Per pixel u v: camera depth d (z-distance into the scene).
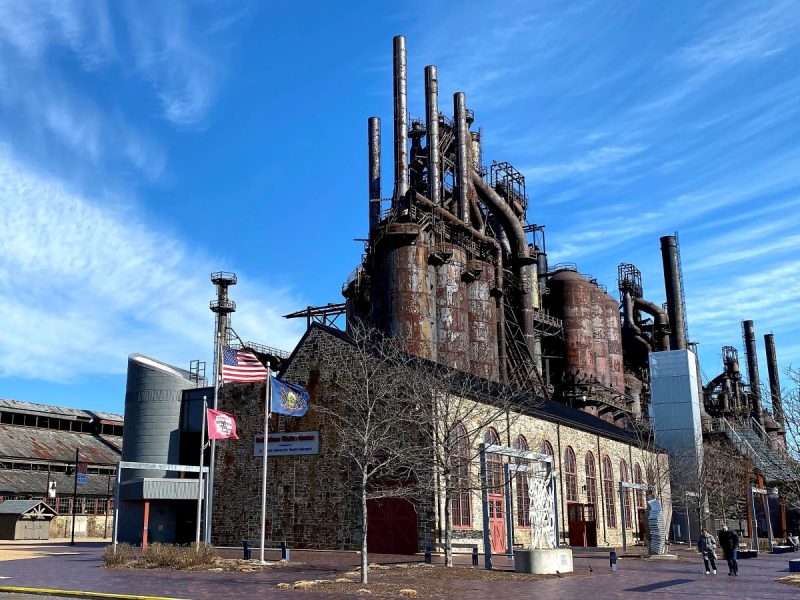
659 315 100.62
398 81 68.25
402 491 29.42
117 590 19.55
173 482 38.00
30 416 82.75
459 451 32.16
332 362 37.59
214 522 39.44
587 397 78.12
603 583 22.86
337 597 18.27
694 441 66.12
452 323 60.56
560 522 44.38
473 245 66.81
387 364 34.97
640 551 42.56
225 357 30.84
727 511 64.62
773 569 30.45
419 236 59.81
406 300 58.44
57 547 44.72
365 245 65.94
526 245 74.94
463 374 43.94
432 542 32.72
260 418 39.53
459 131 70.94
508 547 31.36
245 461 39.44
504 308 71.62
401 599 18.23
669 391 67.94
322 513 36.44
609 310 89.06
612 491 53.53
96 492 74.88
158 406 48.56
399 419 29.92
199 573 24.59
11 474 70.44
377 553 33.84
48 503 70.62
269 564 27.14
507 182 82.69
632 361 100.25
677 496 60.09
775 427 104.06
